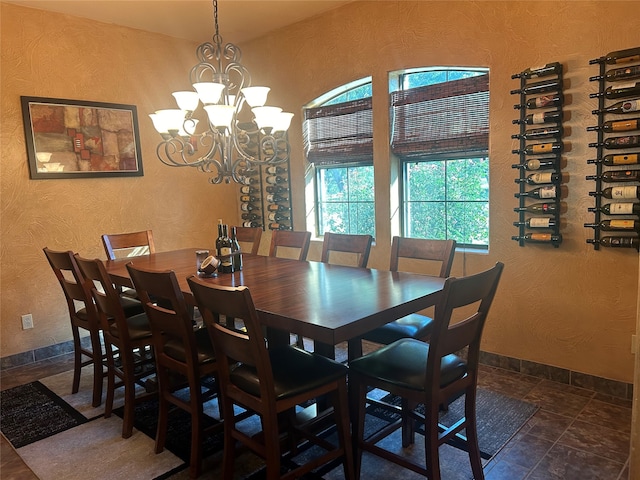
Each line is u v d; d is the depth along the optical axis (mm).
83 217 3861
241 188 4793
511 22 2848
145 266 2943
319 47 3908
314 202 4340
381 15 3461
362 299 1961
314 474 2096
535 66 2779
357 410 1961
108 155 3961
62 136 3688
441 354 1677
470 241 3361
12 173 3469
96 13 3680
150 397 2527
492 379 2982
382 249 3717
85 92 3811
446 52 3160
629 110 2434
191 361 2053
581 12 2584
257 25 4086
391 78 3520
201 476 2111
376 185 3688
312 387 1788
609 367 2701
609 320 2668
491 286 1779
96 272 2395
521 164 2871
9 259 3492
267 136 2723
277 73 4293
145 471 2168
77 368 3033
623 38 2463
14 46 3426
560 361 2889
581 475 2012
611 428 2365
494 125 3002
